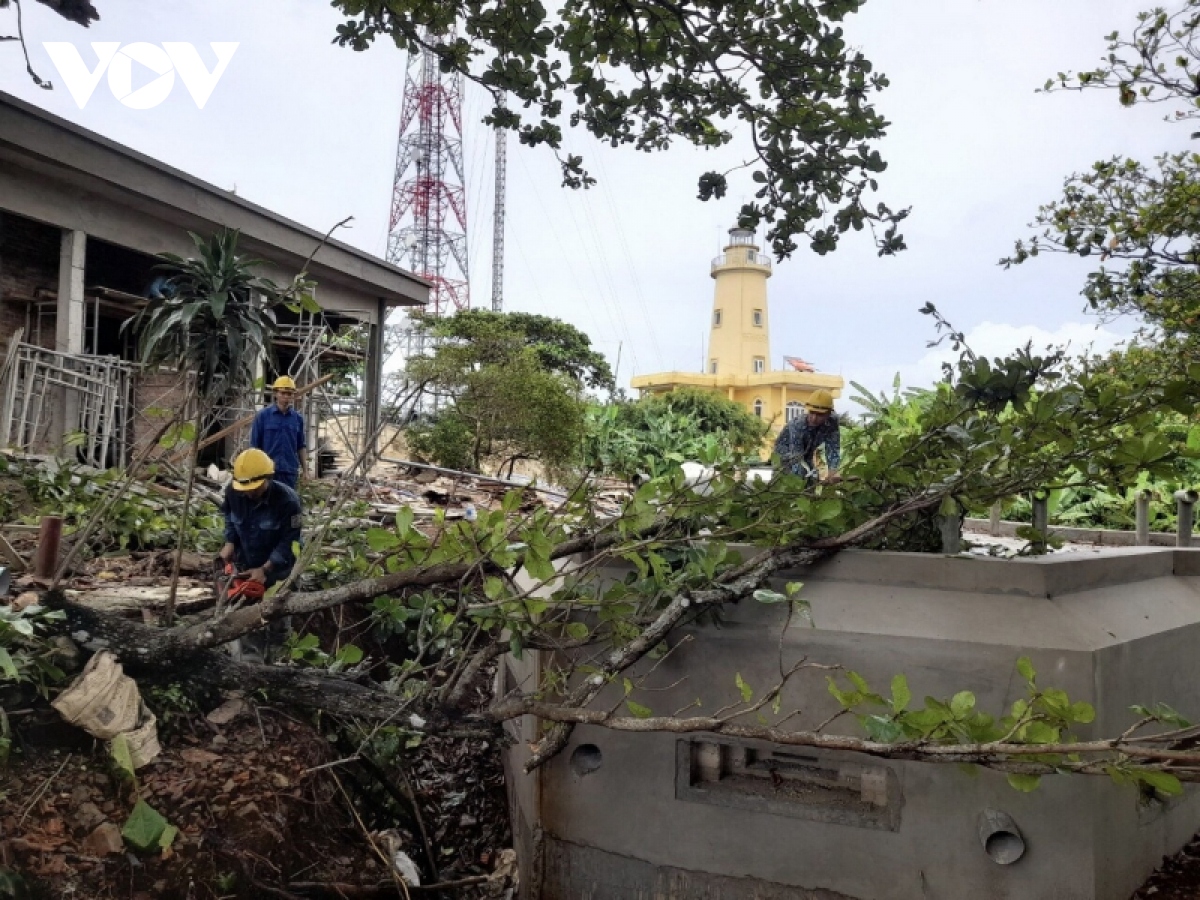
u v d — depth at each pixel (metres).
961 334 3.83
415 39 5.29
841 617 3.66
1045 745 2.53
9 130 8.02
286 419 6.53
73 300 9.28
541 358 29.11
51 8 3.54
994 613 3.49
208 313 3.72
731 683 3.75
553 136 5.54
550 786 3.99
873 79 5.05
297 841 3.62
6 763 3.07
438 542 3.60
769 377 44.44
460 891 4.29
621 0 5.00
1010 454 3.75
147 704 3.63
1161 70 5.61
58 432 8.80
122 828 3.03
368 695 3.75
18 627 3.04
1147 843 3.70
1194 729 2.58
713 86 5.21
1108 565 3.89
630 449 17.98
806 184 5.22
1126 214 6.43
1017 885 3.32
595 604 3.69
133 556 5.87
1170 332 6.71
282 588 3.69
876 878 3.48
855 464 3.92
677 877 3.77
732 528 4.02
